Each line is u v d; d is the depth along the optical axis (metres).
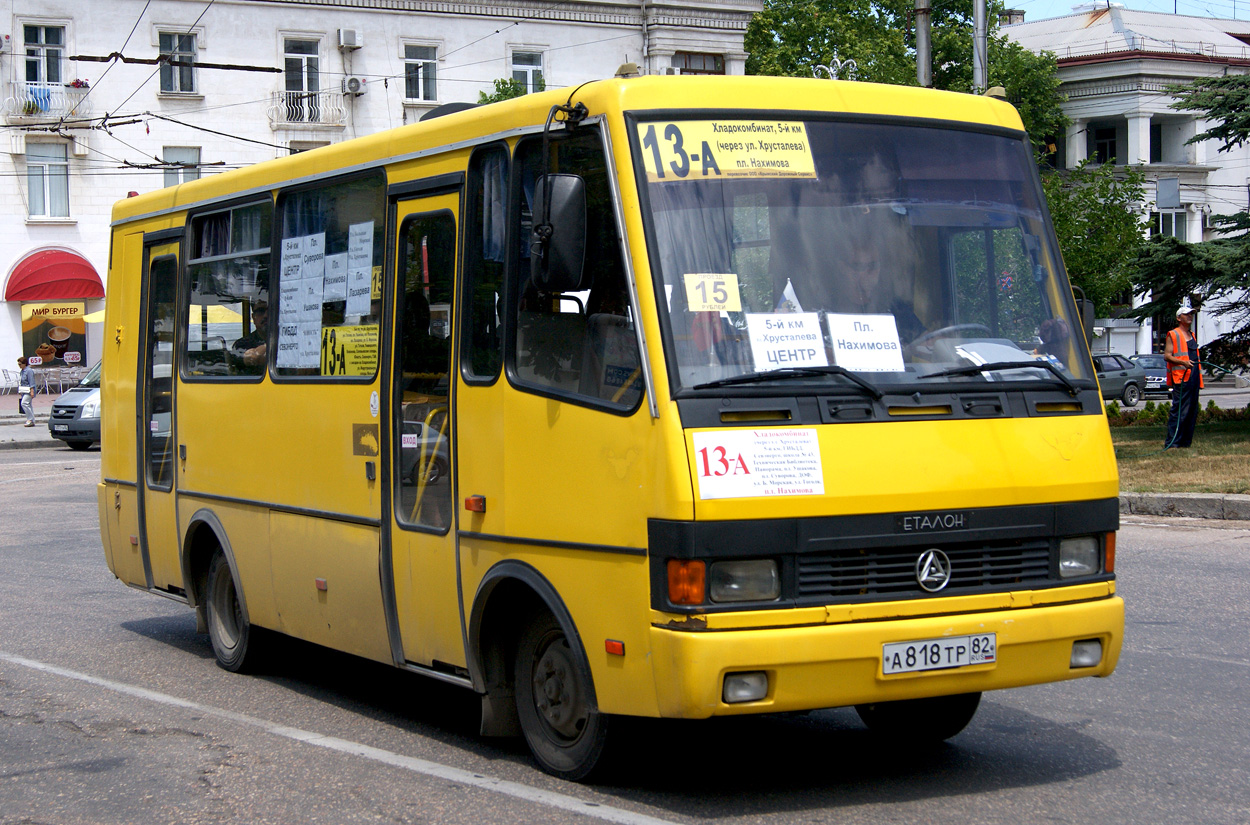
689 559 4.70
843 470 4.91
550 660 5.64
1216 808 5.18
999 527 5.15
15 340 44.19
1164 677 7.37
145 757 6.24
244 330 8.00
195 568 8.66
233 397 8.02
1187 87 20.92
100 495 9.90
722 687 4.71
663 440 4.78
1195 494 13.80
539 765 5.76
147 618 10.16
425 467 6.20
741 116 5.34
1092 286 38.53
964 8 54.66
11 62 42.34
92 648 9.04
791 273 5.21
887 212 5.47
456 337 5.99
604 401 5.08
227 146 43.84
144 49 42.97
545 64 46.31
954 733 6.11
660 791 5.45
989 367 5.35
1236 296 21.08
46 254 43.41
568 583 5.25
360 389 6.71
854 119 5.55
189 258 8.73
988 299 5.58
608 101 5.24
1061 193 38.72
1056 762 5.86
